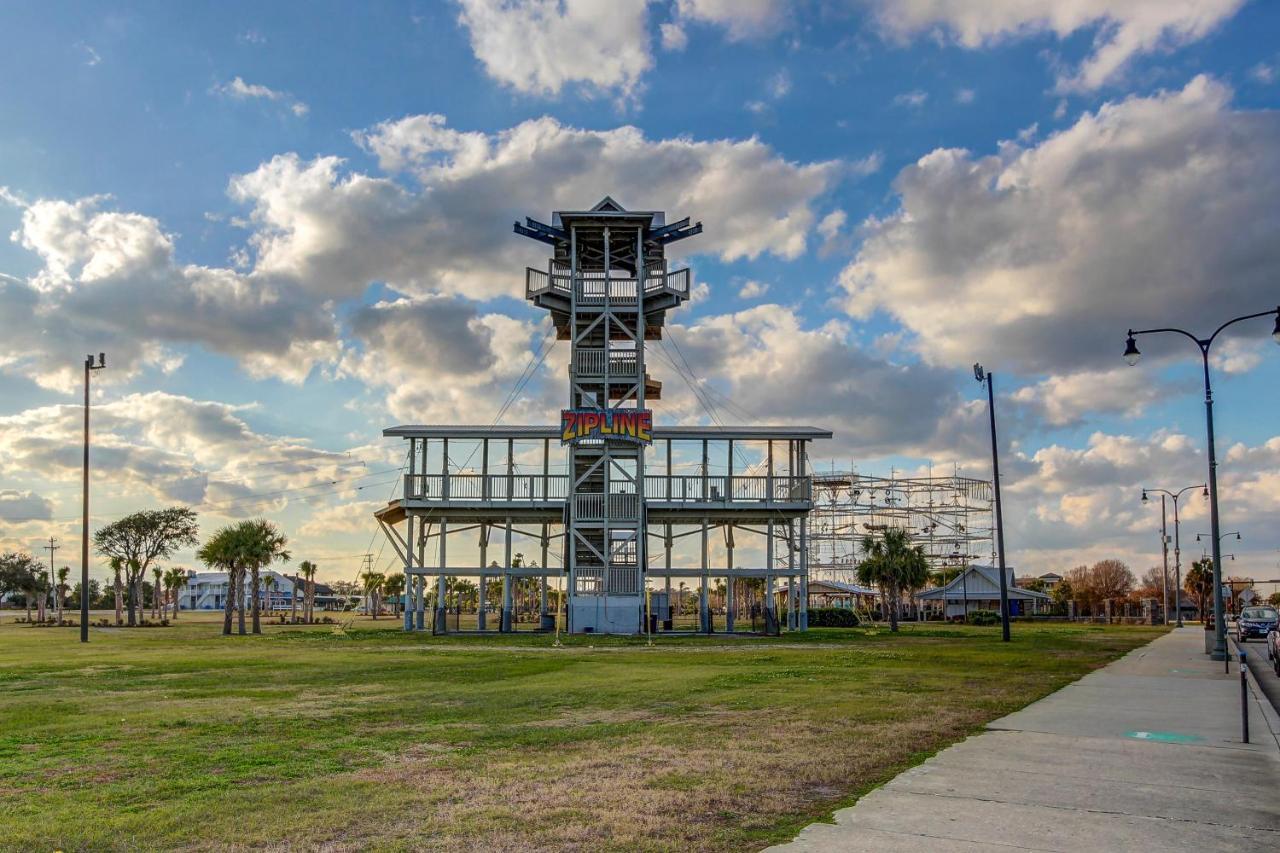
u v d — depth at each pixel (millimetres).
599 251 56875
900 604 98688
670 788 10195
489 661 30484
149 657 33875
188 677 24812
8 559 131750
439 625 53219
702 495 53656
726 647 38875
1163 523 82875
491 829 8523
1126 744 13156
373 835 8344
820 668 26484
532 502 53375
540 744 13148
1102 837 8328
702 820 8875
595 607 51656
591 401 54531
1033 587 130375
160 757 12289
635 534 53031
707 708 17156
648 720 15594
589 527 52562
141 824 8711
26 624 93750
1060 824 8742
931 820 8852
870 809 9250
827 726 14766
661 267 56344
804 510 53406
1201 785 10469
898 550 58938
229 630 61781
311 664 29469
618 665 28281
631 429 52375
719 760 11797
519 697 19156
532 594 118750
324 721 15734
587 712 16719
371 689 21234
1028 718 15820
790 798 9781
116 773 11211
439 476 53531
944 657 31328
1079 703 18047
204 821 8820
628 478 53000
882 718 15719
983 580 98750
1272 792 10148
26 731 14742
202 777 10938
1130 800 9711
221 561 63469
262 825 8680
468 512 54000
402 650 37594
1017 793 9984
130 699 19453
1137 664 28547
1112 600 107312
